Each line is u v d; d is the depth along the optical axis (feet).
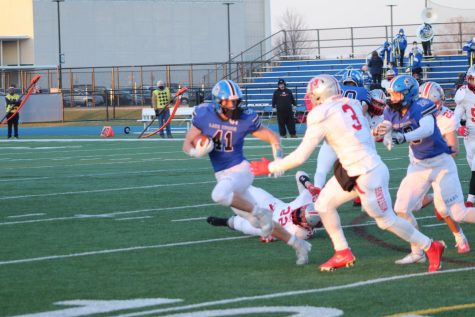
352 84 68.23
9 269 46.85
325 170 67.26
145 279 43.86
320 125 43.73
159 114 178.09
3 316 36.58
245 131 47.91
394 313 36.42
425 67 215.31
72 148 149.79
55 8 338.34
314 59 239.71
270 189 83.10
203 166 109.40
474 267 46.65
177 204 73.56
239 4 357.00
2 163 118.93
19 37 336.70
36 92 263.90
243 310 37.01
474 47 204.44
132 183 90.38
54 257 50.26
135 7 344.90
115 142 165.37
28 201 76.33
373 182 43.88
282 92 169.68
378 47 237.04
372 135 47.37
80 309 37.58
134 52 345.10
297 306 37.65
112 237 57.36
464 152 125.39
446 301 38.55
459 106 70.33
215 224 58.44
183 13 351.05
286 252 51.70
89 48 340.39
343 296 39.60
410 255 47.70
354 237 57.11
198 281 43.24
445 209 50.39
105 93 254.27
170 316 36.09
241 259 49.49
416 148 49.65
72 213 68.74
